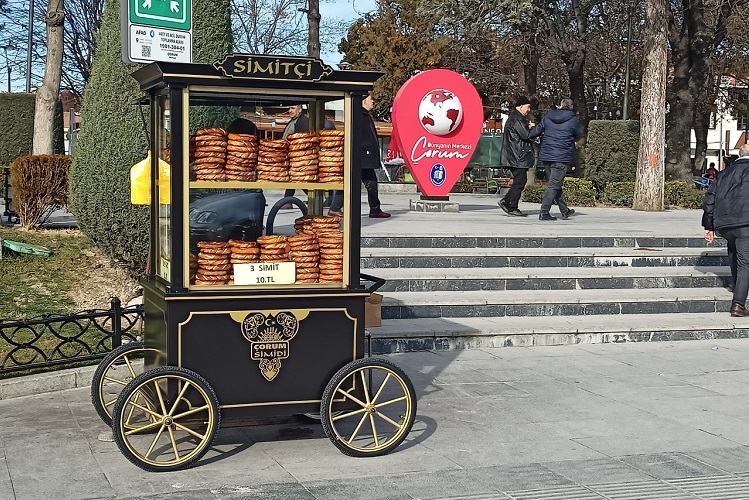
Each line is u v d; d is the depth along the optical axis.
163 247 5.69
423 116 16.23
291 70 5.29
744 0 25.16
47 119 15.54
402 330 8.70
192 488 4.97
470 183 29.94
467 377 7.72
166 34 6.79
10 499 4.75
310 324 5.46
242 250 5.45
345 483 5.10
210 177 5.41
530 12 28.02
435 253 10.64
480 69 35.25
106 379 6.18
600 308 9.91
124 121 9.38
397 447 5.76
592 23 32.53
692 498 4.95
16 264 10.15
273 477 5.18
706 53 26.08
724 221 9.91
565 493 5.00
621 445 5.92
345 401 5.54
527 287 10.28
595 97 39.94
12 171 12.32
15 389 6.83
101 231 9.58
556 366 8.19
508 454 5.69
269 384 5.42
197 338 5.29
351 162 5.50
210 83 5.20
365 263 10.42
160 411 5.35
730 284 10.98
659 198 19.81
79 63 32.00
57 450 5.59
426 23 35.72
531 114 32.88
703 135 38.78
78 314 7.33
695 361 8.49
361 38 38.34
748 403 7.04
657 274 10.75
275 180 5.53
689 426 6.39
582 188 22.06
